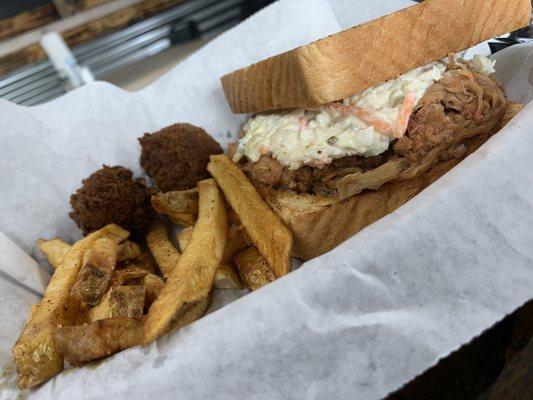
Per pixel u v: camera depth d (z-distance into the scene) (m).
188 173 0.20
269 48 0.22
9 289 0.16
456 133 0.14
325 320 0.10
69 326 0.12
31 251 0.19
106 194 0.19
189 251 0.14
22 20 0.45
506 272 0.10
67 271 0.15
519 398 0.11
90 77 0.44
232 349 0.10
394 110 0.14
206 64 0.22
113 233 0.17
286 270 0.14
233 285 0.16
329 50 0.14
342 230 0.16
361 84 0.14
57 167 0.20
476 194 0.11
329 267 0.10
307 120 0.16
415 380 0.12
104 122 0.21
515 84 0.17
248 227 0.15
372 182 0.14
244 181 0.17
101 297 0.14
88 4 0.46
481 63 0.16
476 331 0.10
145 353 0.11
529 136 0.11
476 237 0.11
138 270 0.15
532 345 0.12
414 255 0.10
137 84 0.42
